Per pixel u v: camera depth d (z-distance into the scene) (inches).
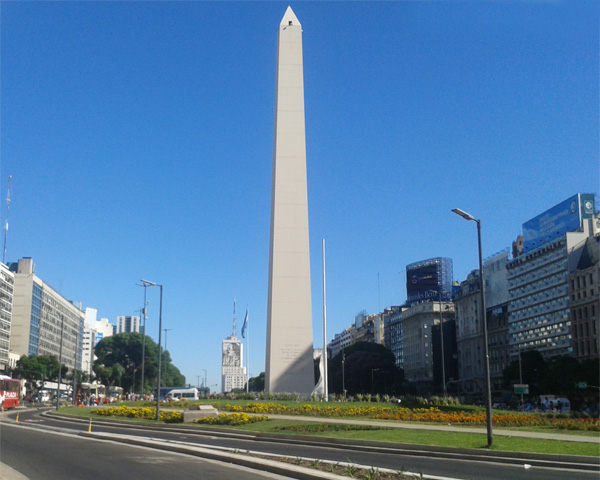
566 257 4960.6
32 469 813.9
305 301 2650.1
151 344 6614.2
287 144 2760.8
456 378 6929.1
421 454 1125.1
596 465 947.3
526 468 949.8
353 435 1352.1
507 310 5944.9
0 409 2883.9
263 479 773.9
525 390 3705.7
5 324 5452.8
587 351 4626.0
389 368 5876.0
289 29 2869.1
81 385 4726.9
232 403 2401.6
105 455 1003.9
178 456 1027.3
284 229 2696.9
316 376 4023.1
